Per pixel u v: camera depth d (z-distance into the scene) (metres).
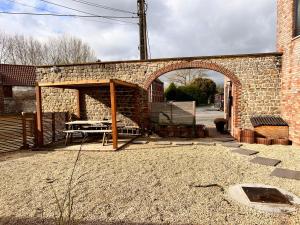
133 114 11.15
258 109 9.88
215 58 10.12
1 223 3.48
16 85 24.14
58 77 11.54
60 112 11.05
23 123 9.10
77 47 34.53
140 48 15.66
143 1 15.65
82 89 11.64
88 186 4.87
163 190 4.58
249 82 9.89
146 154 7.66
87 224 3.38
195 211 3.72
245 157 7.00
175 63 10.48
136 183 4.98
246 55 9.82
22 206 4.03
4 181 5.34
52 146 9.33
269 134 9.04
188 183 4.93
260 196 4.21
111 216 3.61
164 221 3.44
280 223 3.34
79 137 11.60
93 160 7.02
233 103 10.33
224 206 3.88
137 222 3.42
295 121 8.34
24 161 7.13
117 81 8.56
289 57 8.77
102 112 11.53
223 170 5.79
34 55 34.50
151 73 10.75
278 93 9.66
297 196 4.21
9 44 34.31
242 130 9.23
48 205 4.04
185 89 35.19
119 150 8.36
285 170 5.65
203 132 10.56
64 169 6.16
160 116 11.03
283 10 9.25
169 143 9.32
